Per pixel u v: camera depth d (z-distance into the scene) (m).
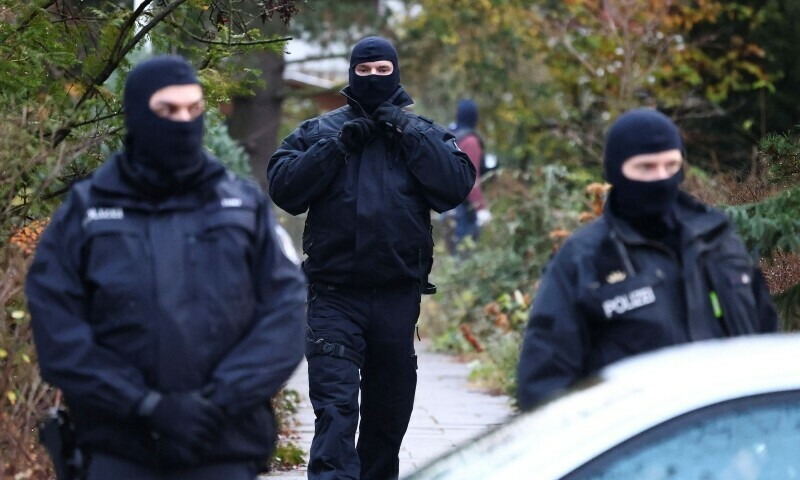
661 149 13.14
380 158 21.19
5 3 22.95
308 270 21.27
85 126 23.22
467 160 21.58
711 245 13.28
